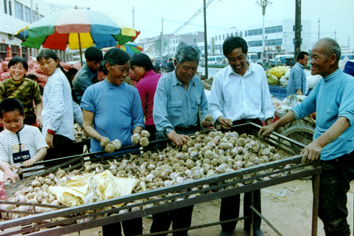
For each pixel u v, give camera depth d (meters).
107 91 2.75
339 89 2.30
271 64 39.62
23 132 2.95
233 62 2.97
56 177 2.35
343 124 2.13
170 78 2.89
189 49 2.62
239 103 3.17
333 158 2.38
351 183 4.19
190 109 2.97
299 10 11.68
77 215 1.84
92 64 4.66
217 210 3.62
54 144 3.54
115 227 2.44
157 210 1.90
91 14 5.66
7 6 21.47
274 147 2.67
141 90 3.99
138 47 16.19
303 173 2.17
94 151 2.79
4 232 1.74
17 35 5.99
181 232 2.70
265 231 3.09
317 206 2.28
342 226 2.42
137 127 2.91
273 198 3.83
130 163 2.58
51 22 5.39
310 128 4.59
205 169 2.29
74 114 4.17
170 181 2.15
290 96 5.34
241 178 2.13
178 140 2.62
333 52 2.27
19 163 2.92
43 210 1.92
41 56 3.41
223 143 2.59
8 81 4.05
